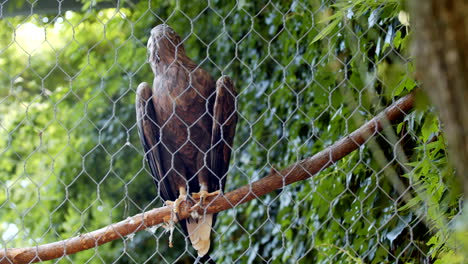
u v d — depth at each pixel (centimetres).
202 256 575
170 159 595
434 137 497
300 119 764
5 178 1188
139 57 1111
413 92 476
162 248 1102
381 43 561
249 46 943
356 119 582
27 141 1214
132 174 1125
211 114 588
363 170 597
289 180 501
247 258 902
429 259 507
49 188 1148
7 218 1123
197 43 1069
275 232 832
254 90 925
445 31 220
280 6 856
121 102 1134
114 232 482
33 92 1245
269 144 888
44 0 923
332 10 606
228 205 507
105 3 1089
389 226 549
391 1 476
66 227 1095
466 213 312
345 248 579
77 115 1159
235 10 975
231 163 956
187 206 521
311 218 686
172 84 578
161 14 1115
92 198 1123
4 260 452
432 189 472
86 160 1138
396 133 546
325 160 499
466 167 224
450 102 223
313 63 675
